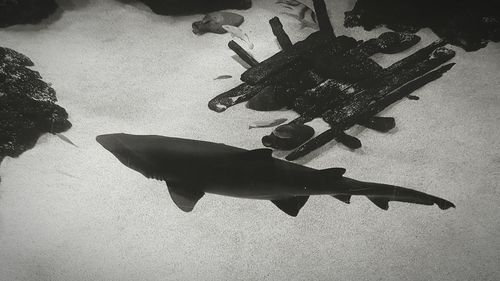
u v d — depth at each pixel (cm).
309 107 555
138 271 412
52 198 470
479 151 504
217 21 691
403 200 304
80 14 727
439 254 417
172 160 281
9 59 564
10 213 455
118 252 426
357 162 497
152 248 429
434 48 631
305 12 714
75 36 685
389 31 682
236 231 440
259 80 581
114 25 708
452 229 435
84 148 520
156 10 728
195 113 564
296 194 296
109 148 290
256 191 287
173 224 447
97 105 575
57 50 658
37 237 436
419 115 548
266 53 651
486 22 644
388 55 639
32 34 684
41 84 567
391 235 432
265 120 549
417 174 483
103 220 451
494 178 477
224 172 280
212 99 575
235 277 407
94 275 408
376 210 453
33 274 409
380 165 493
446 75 597
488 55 625
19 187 479
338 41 627
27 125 518
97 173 495
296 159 500
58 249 427
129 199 470
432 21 676
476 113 546
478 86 580
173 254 424
